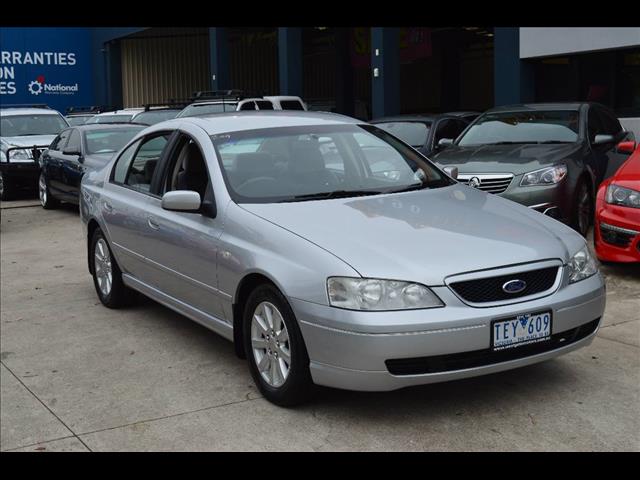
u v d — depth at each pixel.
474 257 3.86
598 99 13.23
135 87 29.66
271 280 4.05
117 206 5.91
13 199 15.09
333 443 3.74
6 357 5.30
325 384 3.87
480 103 33.22
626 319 5.56
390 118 12.02
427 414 4.02
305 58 32.50
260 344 4.27
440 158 8.77
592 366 4.64
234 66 30.11
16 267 8.48
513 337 3.81
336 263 3.80
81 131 12.52
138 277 5.84
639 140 12.59
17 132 15.66
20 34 28.27
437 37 30.11
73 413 4.27
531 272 3.93
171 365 4.98
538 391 4.28
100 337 5.65
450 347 3.68
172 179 5.36
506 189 7.95
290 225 4.21
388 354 3.64
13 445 3.89
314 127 5.36
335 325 3.72
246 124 5.29
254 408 4.20
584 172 8.43
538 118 9.34
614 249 6.69
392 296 3.68
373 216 4.32
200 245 4.72
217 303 4.67
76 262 8.64
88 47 29.88
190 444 3.80
